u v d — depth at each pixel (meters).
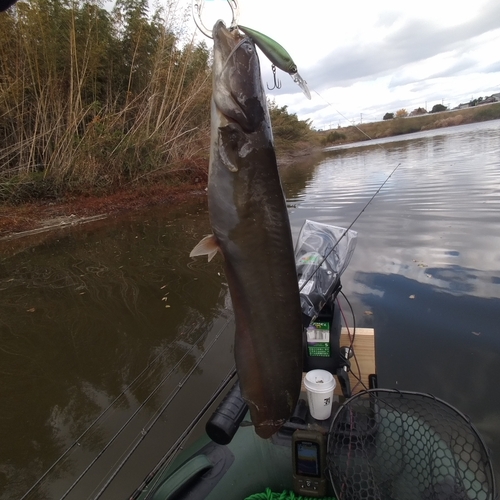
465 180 4.00
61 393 1.44
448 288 1.77
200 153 6.58
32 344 1.78
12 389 1.48
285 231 0.55
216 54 0.52
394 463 0.72
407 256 2.18
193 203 4.98
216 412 0.79
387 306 1.70
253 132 0.51
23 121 4.95
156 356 1.60
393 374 1.31
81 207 4.73
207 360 1.52
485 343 1.38
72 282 2.50
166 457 0.84
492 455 0.98
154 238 3.42
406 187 4.16
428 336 1.47
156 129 5.71
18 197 4.65
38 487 1.06
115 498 1.01
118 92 5.88
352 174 6.14
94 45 5.23
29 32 4.75
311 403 0.82
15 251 3.39
